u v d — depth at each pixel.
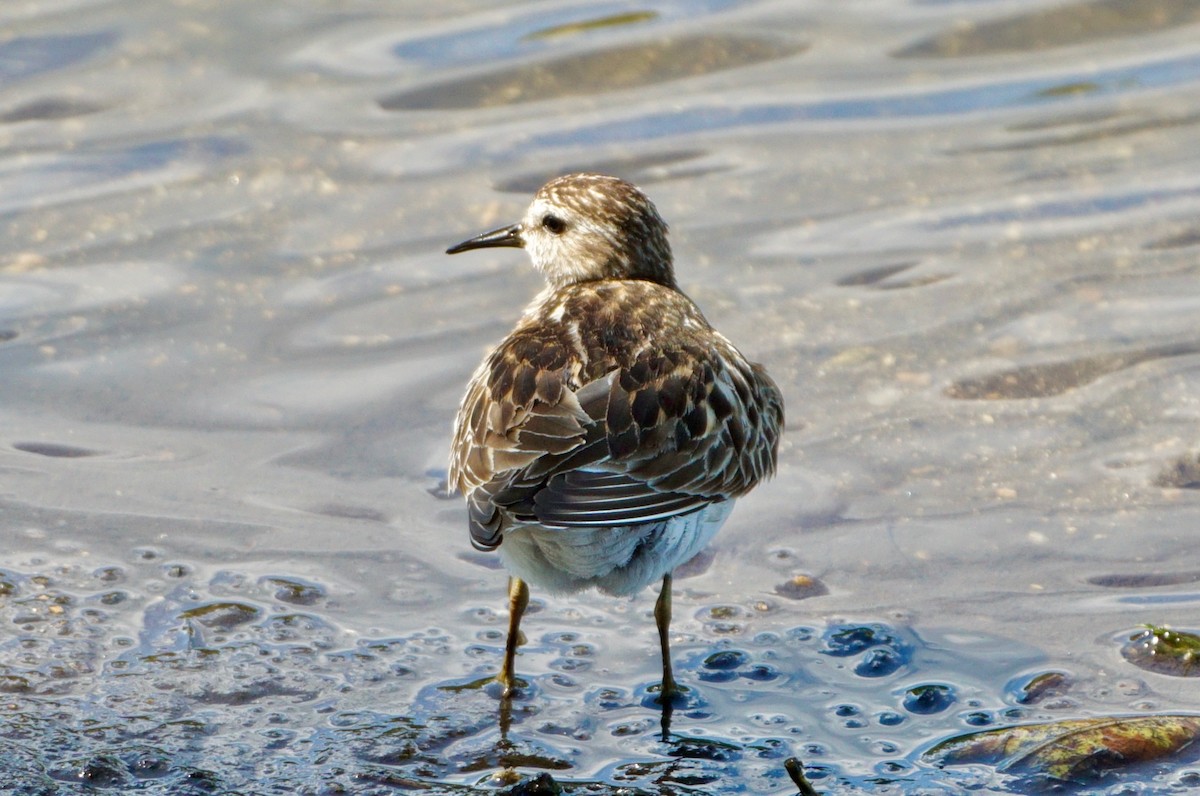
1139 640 9.46
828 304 13.59
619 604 10.23
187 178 15.50
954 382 12.55
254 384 12.72
